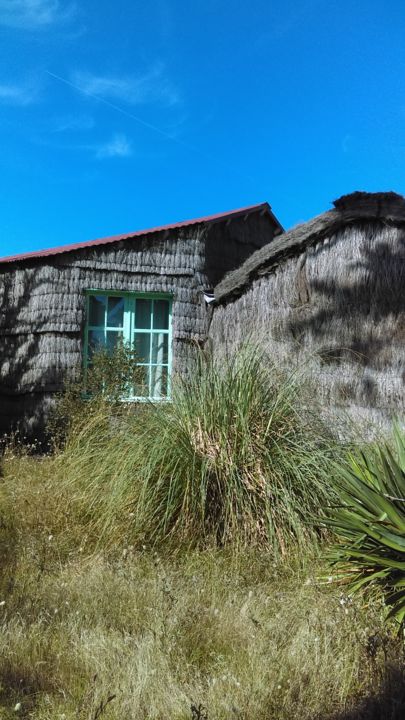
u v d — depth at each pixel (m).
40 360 11.38
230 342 11.19
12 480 7.50
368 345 9.63
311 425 6.40
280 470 5.75
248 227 14.02
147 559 5.17
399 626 3.72
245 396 6.13
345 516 4.39
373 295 9.72
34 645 3.54
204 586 4.59
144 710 3.00
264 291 10.84
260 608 4.21
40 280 11.52
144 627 3.87
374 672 3.31
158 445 5.88
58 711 3.00
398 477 4.38
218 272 12.87
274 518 5.55
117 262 11.88
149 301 12.23
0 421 11.70
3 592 4.31
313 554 5.24
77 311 11.57
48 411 11.22
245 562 5.12
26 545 5.30
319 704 3.07
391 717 2.96
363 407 9.44
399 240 9.64
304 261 10.41
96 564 5.02
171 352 11.99
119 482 5.78
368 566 4.27
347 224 10.05
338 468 4.63
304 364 7.17
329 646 3.50
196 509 5.67
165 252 12.20
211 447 5.90
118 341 11.05
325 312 10.07
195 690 3.16
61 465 7.09
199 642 3.72
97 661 3.37
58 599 4.25
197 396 6.32
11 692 3.13
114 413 7.45
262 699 3.06
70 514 5.96
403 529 4.04
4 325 11.89
